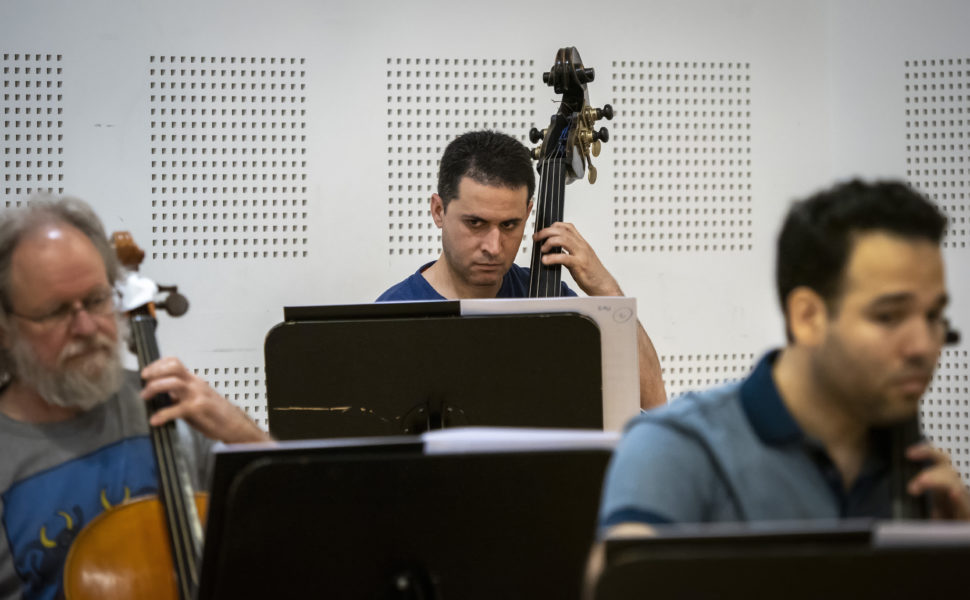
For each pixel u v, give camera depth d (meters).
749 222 9.20
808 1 9.18
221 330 8.48
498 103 8.82
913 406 2.66
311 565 3.17
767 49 9.16
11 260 3.86
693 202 9.11
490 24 8.79
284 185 8.55
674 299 9.09
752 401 2.88
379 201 8.66
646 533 2.42
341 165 8.60
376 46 8.63
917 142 9.23
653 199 9.06
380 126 8.66
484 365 4.85
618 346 5.00
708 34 9.08
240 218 8.51
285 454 3.18
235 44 8.45
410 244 8.73
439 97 8.74
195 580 3.88
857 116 9.22
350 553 3.18
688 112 9.08
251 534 3.12
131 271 4.45
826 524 2.40
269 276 8.54
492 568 3.24
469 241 6.39
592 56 8.93
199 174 8.45
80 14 8.25
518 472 3.19
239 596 3.17
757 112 9.16
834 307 2.65
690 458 2.81
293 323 4.81
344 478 3.13
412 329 4.82
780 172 9.20
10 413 4.04
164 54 8.38
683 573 2.33
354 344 4.82
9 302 3.86
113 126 8.31
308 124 8.55
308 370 4.83
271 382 4.83
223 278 8.48
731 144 9.15
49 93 8.23
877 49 9.17
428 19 8.70
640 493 2.74
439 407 4.85
